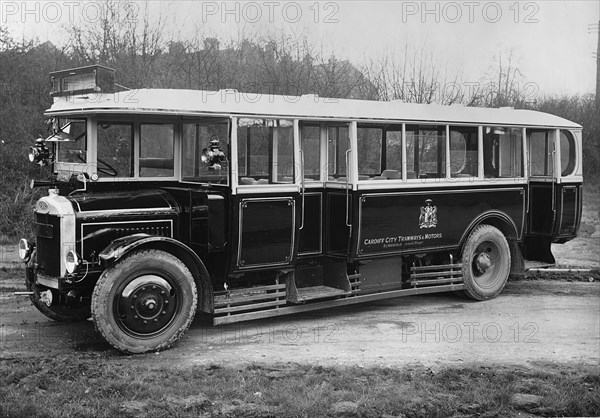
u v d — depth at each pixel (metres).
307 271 8.31
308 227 8.16
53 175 7.97
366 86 16.20
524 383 5.78
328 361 6.53
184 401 5.17
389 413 5.05
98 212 6.83
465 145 9.30
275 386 5.50
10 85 14.88
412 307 9.09
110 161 7.40
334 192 8.21
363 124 8.20
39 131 14.38
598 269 11.51
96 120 7.29
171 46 15.57
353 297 8.36
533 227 10.41
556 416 5.18
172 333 6.85
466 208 9.28
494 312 8.79
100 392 5.27
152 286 6.71
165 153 7.77
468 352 6.90
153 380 5.62
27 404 4.95
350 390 5.49
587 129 19.17
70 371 5.82
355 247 8.07
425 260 9.28
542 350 7.01
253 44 15.79
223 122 7.34
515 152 9.91
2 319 7.99
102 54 15.22
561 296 9.80
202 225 7.11
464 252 9.31
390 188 8.38
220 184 7.39
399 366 6.36
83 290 7.02
